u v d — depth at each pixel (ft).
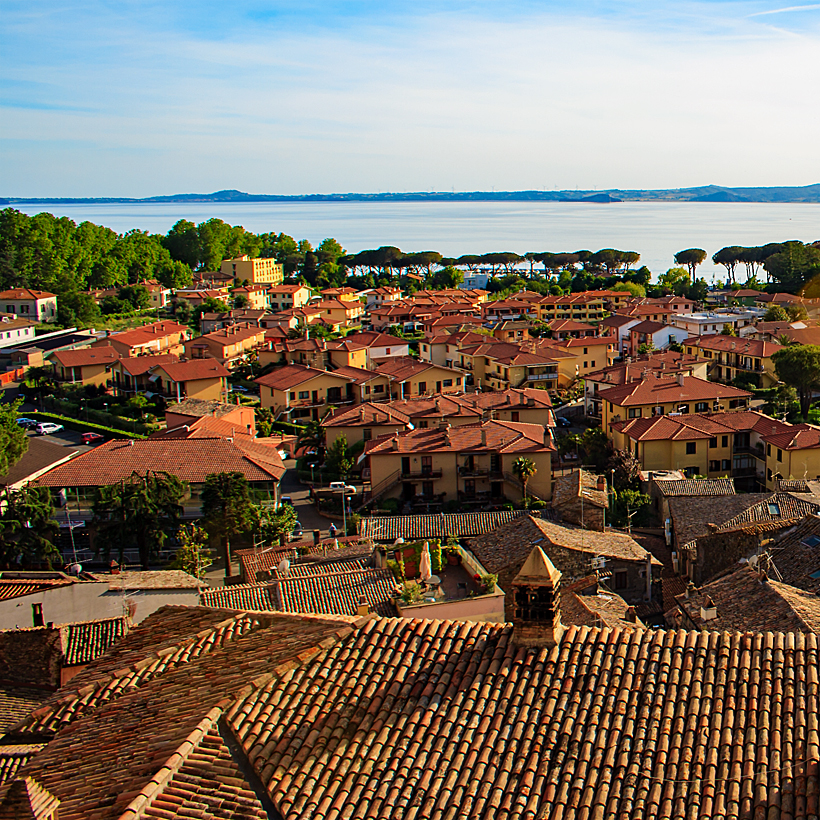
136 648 75.66
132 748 56.90
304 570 162.81
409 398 419.54
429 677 59.88
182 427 329.31
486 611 115.24
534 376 475.31
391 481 297.33
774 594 119.96
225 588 144.15
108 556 239.71
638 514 259.39
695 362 451.94
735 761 50.80
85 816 50.70
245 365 538.88
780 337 502.79
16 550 230.68
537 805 49.78
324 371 441.27
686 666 58.08
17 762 63.41
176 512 244.63
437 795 50.88
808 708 53.57
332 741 55.11
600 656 59.77
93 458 278.46
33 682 107.96
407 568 136.67
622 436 334.03
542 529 185.68
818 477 295.69
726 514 206.18
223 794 51.06
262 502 271.49
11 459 273.95
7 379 526.98
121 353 520.42
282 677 60.59
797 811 47.01
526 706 56.39
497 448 298.56
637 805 49.03
